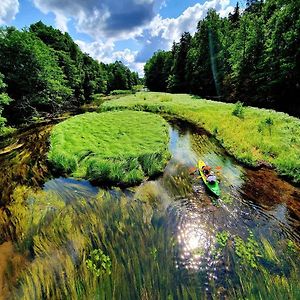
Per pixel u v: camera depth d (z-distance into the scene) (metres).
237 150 17.56
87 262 7.82
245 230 9.55
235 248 8.55
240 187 12.88
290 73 28.94
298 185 12.90
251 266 7.79
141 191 12.53
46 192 12.68
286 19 30.22
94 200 11.69
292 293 6.78
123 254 8.16
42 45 40.03
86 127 24.52
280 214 10.58
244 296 6.73
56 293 6.82
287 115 23.94
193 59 58.22
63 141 19.80
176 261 7.95
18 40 30.92
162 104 37.34
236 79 40.16
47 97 35.97
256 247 8.62
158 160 15.83
